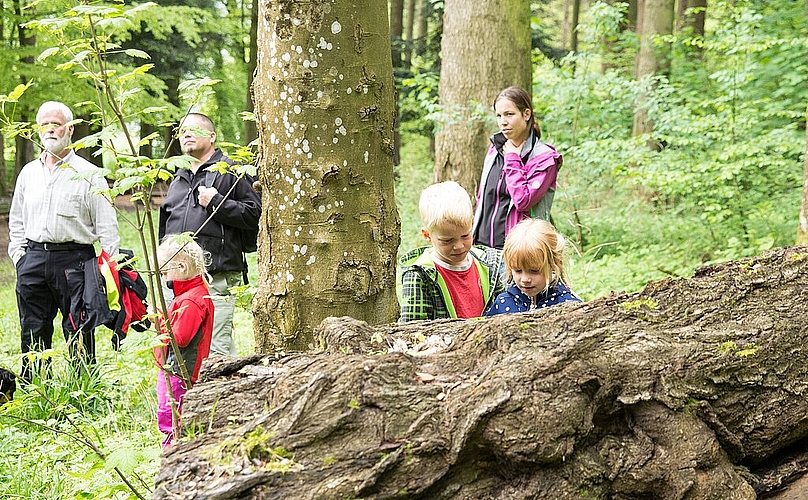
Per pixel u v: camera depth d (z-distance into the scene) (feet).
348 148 9.56
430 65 52.42
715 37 28.40
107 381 15.78
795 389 7.38
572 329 7.04
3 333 22.35
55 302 17.15
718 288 7.90
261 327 10.07
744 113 26.89
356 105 9.52
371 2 9.53
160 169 8.22
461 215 10.09
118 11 8.02
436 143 28.45
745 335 7.35
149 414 14.32
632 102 31.09
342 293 9.71
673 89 28.63
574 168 30.86
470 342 7.06
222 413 6.68
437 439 6.06
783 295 7.95
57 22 7.87
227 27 58.44
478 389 6.26
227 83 72.74
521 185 13.35
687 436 6.76
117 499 9.64
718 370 7.06
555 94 30.07
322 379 6.14
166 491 5.62
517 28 27.48
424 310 10.39
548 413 6.19
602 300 7.73
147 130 52.85
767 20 30.37
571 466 6.38
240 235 14.55
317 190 9.55
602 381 6.57
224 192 14.17
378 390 6.17
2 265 40.63
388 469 5.91
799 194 25.61
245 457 5.83
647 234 28.94
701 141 26.71
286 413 6.15
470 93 27.58
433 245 10.59
